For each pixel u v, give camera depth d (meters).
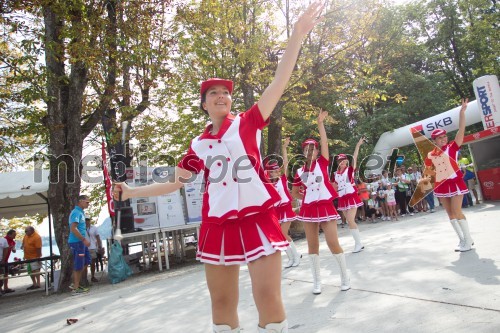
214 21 12.55
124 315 5.11
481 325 2.85
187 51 12.81
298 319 3.69
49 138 10.34
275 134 14.72
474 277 4.15
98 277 11.73
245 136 2.19
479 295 3.54
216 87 2.32
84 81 9.83
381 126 21.67
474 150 12.77
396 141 15.73
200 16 12.20
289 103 15.02
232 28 12.89
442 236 7.25
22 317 6.23
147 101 12.09
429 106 23.52
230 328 2.24
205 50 13.78
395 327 3.09
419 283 4.27
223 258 2.15
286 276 5.96
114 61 10.16
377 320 3.32
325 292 4.56
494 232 6.72
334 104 19.39
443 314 3.21
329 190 4.76
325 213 4.60
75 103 9.66
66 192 9.38
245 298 4.90
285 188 7.12
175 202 11.09
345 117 23.83
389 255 6.19
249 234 2.10
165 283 7.66
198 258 2.27
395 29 19.28
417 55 26.23
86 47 8.78
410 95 23.56
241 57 12.22
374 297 4.02
